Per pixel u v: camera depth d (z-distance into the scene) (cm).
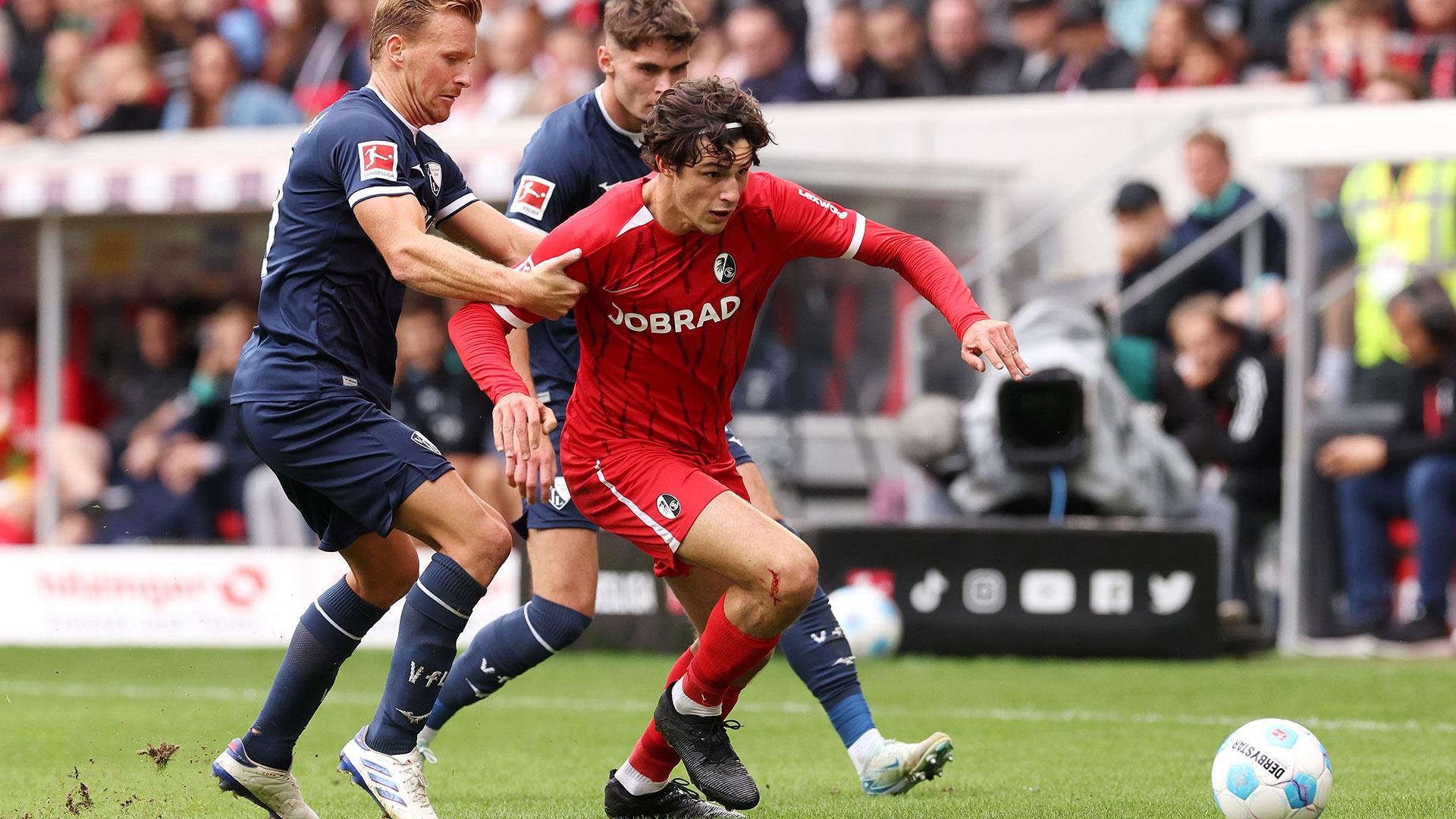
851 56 4744
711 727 1553
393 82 1541
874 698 2714
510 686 2983
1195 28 4412
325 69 5169
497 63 4944
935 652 3281
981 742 2205
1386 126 3272
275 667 3444
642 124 1889
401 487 1488
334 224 1495
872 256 1530
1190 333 3647
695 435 1563
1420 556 3338
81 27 5716
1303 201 3441
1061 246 4106
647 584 3456
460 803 1744
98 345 4556
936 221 4069
